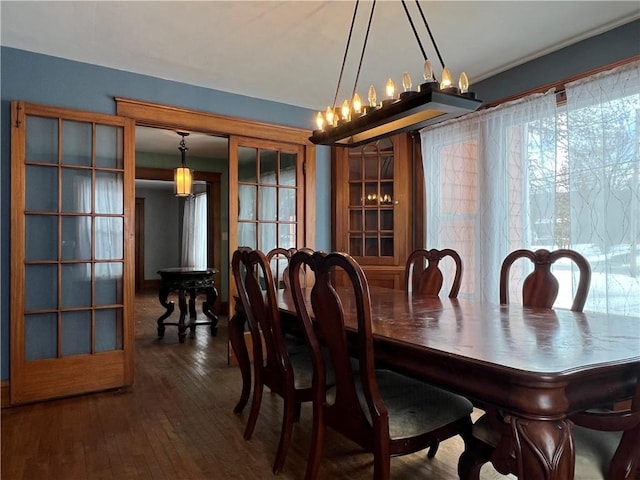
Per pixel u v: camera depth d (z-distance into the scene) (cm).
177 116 349
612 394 123
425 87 178
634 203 248
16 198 281
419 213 417
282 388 203
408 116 208
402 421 151
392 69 329
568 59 291
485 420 153
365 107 223
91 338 308
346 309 211
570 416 117
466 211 361
